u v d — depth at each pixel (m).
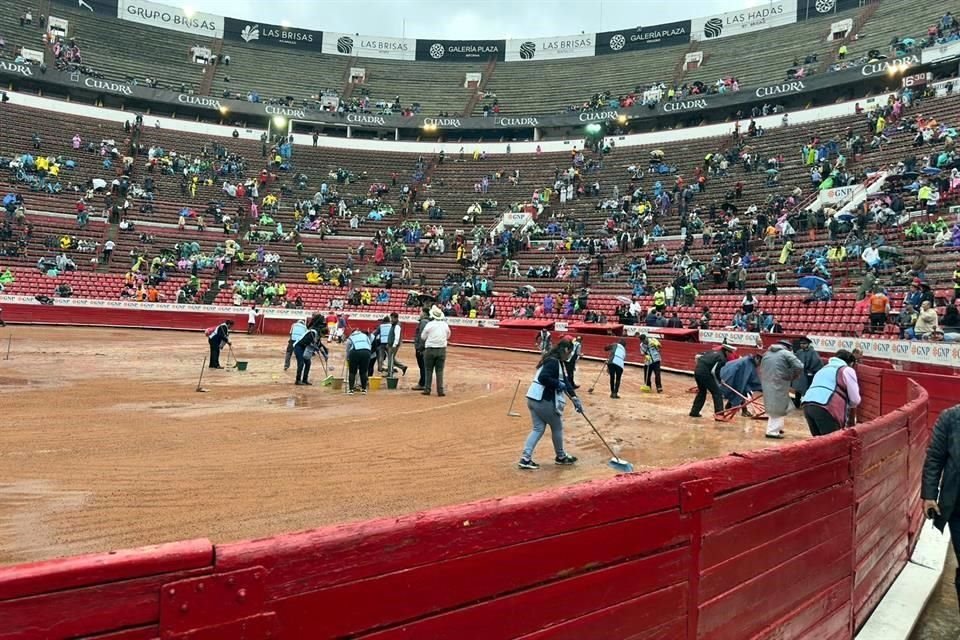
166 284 30.81
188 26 54.03
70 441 7.41
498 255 33.81
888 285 19.36
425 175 44.50
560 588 2.12
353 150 46.81
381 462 7.12
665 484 2.45
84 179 36.91
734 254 25.84
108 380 12.52
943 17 36.44
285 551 1.59
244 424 8.84
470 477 6.65
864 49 39.75
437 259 34.94
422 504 5.68
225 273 32.72
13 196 32.06
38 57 43.16
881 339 14.88
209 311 29.28
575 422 10.27
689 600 2.52
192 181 38.78
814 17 46.97
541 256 32.53
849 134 31.81
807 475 3.25
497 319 27.89
